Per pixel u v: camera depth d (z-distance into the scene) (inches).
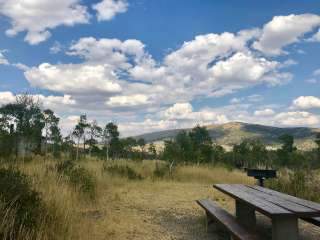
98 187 395.9
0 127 845.2
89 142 1763.0
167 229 246.2
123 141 1728.6
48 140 1423.5
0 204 175.5
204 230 245.3
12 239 168.1
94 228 221.6
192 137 964.6
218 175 601.9
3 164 326.0
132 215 287.1
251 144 1990.7
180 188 466.3
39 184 264.8
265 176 343.0
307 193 344.5
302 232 233.3
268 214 152.9
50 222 198.4
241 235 174.4
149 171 598.2
